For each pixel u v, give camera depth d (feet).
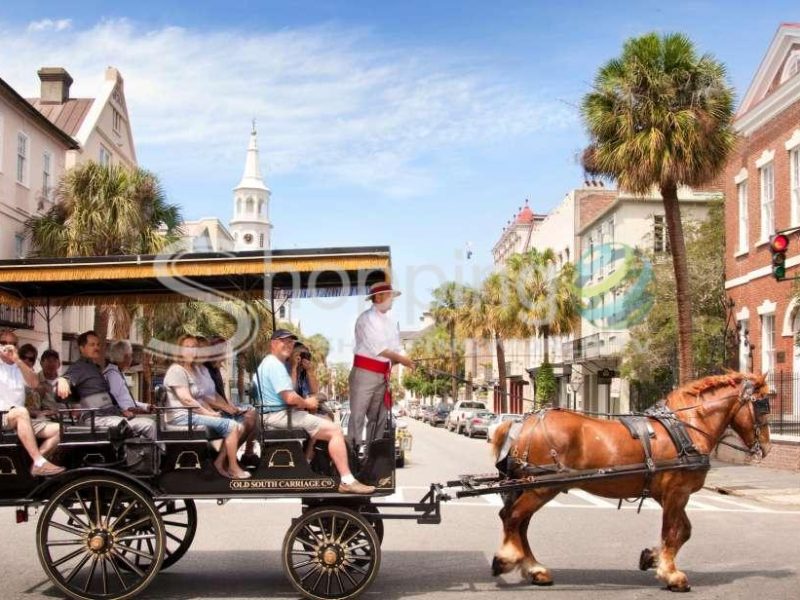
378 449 25.62
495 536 36.73
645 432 27.02
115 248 78.13
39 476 25.22
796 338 63.46
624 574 28.84
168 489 25.18
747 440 28.60
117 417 25.77
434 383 244.42
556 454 26.71
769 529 40.27
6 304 29.96
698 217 120.98
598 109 65.57
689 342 65.92
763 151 77.56
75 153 99.09
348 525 25.38
